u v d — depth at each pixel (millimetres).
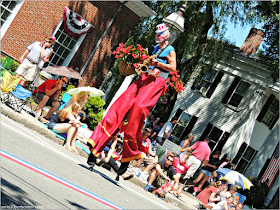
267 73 28172
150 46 20734
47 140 9414
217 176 16969
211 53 22281
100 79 19812
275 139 27906
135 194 8633
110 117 6918
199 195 13250
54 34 17906
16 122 9500
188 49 21250
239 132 28828
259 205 22484
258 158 28031
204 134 29984
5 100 10531
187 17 21172
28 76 12102
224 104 29656
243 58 28797
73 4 18188
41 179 5047
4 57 16625
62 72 12359
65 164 7070
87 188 6031
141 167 12938
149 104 6883
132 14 20172
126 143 7055
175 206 11031
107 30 19516
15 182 4305
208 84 30391
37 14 17344
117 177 9016
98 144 6945
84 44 19031
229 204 13250
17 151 5965
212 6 21562
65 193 5008
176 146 13672
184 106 31109
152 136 17266
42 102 11641
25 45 17250
